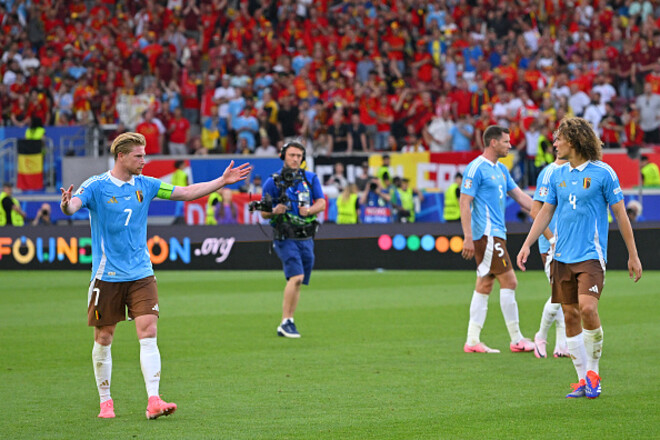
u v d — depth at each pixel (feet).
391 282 182.29
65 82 287.48
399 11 288.10
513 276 100.42
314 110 258.16
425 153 218.38
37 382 84.94
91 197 69.10
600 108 244.01
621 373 86.28
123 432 64.95
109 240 69.56
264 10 304.91
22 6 320.29
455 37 277.44
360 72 276.21
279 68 282.56
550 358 96.32
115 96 283.18
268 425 66.69
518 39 272.72
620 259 199.72
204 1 309.01
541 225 78.28
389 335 113.39
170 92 279.49
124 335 114.83
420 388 80.23
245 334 115.24
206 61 303.68
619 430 64.03
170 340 110.42
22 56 307.99
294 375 87.10
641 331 113.50
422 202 219.41
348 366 91.81
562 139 75.46
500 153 100.68
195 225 216.33
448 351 100.99
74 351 103.19
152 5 311.88
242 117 255.91
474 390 79.20
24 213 233.76
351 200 219.00
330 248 212.64
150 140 258.78
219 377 86.43
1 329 121.08
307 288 171.63
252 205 112.16
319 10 301.84
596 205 74.74
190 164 233.55
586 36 278.05
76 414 71.20
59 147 261.65
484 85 255.09
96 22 313.53
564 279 75.87
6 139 263.49
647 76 249.14
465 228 98.68
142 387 82.23
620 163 207.72
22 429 66.08
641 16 280.51
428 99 252.21
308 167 223.71
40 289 174.70
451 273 201.16
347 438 62.54
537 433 63.36
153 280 70.95
